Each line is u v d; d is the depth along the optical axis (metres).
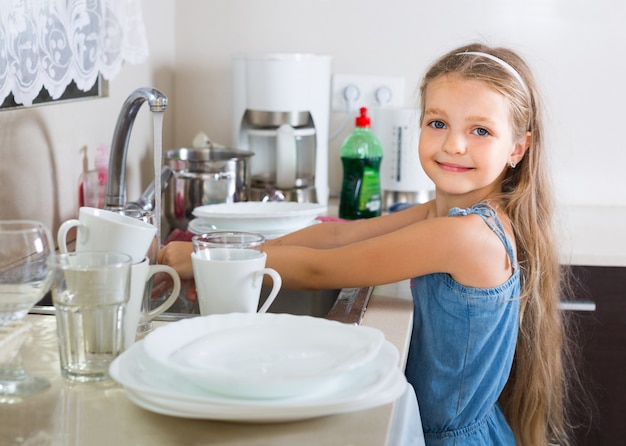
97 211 1.13
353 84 2.46
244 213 1.68
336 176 2.53
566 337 1.97
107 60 1.61
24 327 1.04
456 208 1.39
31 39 1.27
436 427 1.44
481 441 1.45
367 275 1.35
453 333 1.39
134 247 1.07
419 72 2.46
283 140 2.15
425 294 1.41
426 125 1.45
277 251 1.39
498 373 1.42
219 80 2.52
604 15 2.39
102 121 1.88
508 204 1.48
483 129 1.39
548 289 1.55
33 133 1.51
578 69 2.42
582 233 2.12
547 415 1.65
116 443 0.81
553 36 2.41
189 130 2.54
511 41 2.42
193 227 1.70
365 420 0.87
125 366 0.91
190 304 1.35
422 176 2.33
